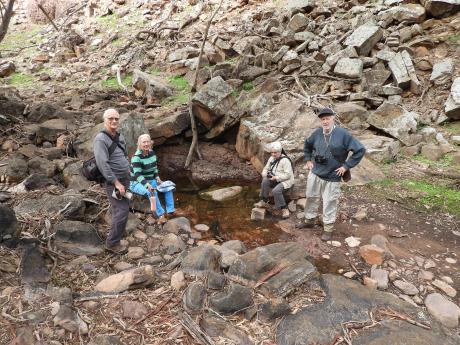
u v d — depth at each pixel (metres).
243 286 3.48
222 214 5.58
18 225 4.23
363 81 8.43
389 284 3.93
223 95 7.48
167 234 4.80
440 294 3.73
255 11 12.46
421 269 4.13
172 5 14.28
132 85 10.63
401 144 6.88
